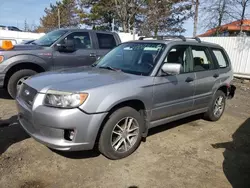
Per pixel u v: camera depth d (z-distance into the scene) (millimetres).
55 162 3516
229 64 5855
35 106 3238
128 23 28406
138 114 3771
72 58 6816
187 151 4074
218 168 3613
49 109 3125
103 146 3455
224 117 6062
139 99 3680
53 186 3010
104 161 3611
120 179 3211
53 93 3150
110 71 4070
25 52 6148
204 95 5039
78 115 3105
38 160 3537
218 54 5602
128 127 3699
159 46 4355
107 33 7734
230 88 5898
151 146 4164
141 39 5098
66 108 3090
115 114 3471
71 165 3465
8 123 4809
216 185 3193
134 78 3752
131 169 3449
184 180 3264
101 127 3424
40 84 3428
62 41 6734
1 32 14930
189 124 5371
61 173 3271
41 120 3170
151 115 3969
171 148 4145
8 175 3152
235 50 13633
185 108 4613
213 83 5215
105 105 3266
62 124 3066
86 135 3199
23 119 3703
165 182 3201
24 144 3965
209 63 5254
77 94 3117
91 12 33750
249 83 11711
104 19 33406
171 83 4168
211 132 4984
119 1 27969
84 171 3342
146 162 3650
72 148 3176
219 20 19734
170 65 3883
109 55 4863
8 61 5961
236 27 22203
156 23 27266
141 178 3256
